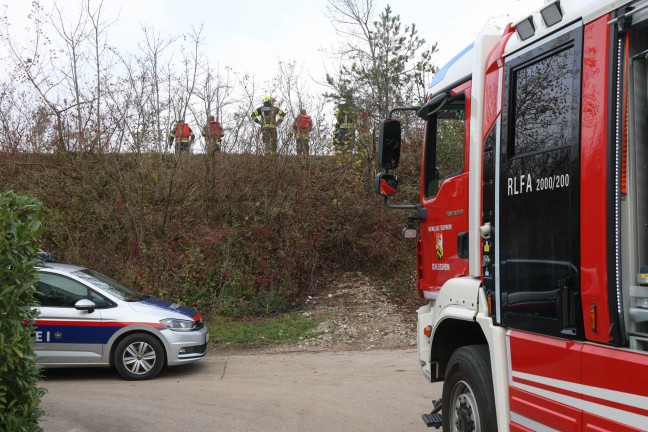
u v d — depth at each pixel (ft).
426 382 28.55
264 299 44.93
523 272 12.53
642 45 9.89
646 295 9.30
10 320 13.08
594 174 10.38
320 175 51.49
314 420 22.31
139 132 48.75
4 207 13.30
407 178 52.39
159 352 29.43
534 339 12.06
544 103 12.13
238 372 31.17
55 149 49.06
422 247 18.85
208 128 50.52
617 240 9.83
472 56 15.89
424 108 18.17
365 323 41.63
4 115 50.21
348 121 53.62
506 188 13.38
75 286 29.73
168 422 22.11
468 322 15.92
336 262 51.06
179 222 47.39
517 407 12.64
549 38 12.08
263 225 48.03
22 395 13.70
